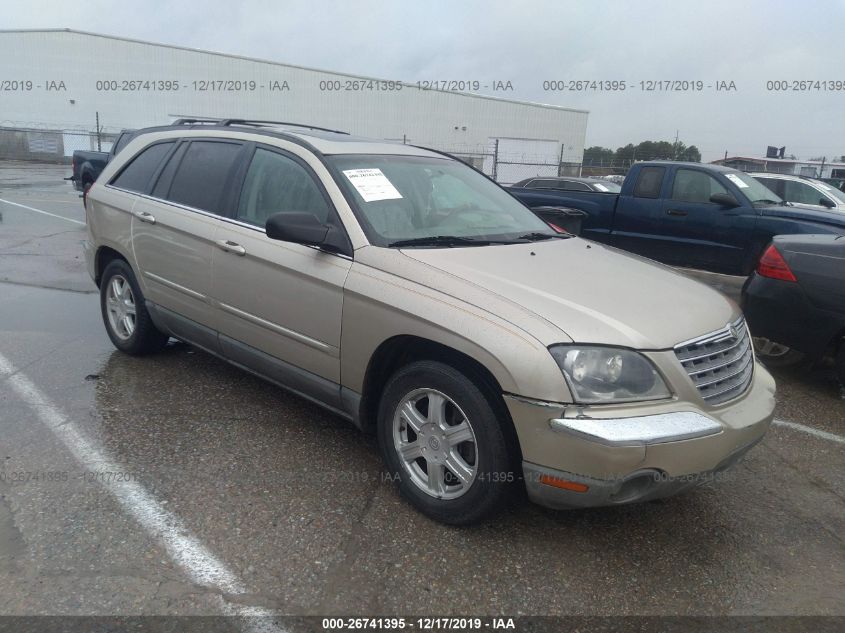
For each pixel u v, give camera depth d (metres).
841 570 2.94
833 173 24.48
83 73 40.34
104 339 5.48
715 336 2.98
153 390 4.44
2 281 7.40
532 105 46.12
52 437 3.72
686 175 8.50
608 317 2.81
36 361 4.89
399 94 43.72
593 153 45.00
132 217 4.64
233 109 42.19
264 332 3.74
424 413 3.20
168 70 41.00
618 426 2.57
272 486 3.34
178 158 4.59
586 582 2.77
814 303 4.84
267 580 2.66
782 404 4.84
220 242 3.90
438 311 2.91
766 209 7.75
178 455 3.59
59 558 2.71
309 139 3.97
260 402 4.32
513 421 2.70
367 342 3.18
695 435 2.65
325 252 3.41
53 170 30.28
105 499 3.14
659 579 2.81
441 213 3.83
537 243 3.82
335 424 4.07
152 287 4.54
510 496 2.94
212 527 2.98
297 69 42.28
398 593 2.64
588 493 2.64
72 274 7.93
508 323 2.74
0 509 3.02
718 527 3.23
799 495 3.57
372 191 3.63
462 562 2.84
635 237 8.86
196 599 2.53
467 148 45.12
